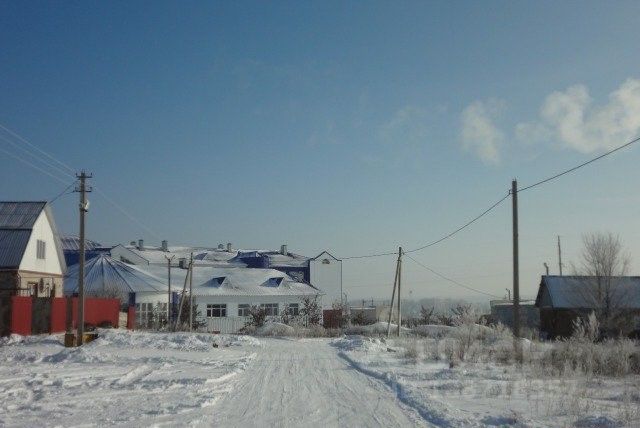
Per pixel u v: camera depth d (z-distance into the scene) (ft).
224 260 298.56
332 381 58.18
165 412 39.06
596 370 64.90
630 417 36.35
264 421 36.99
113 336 104.27
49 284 142.31
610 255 147.54
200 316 211.61
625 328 137.69
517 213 92.94
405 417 38.42
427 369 67.77
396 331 160.04
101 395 46.52
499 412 39.17
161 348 97.30
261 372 66.64
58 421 35.65
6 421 35.63
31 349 90.02
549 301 157.89
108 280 204.13
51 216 142.72
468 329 100.53
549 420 36.40
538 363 68.69
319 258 279.08
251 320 204.54
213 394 47.57
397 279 148.66
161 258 285.84
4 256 125.39
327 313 224.33
